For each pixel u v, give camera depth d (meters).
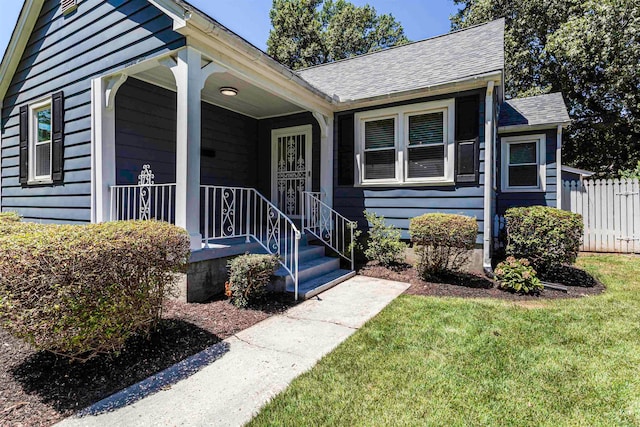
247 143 7.88
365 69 8.12
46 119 6.23
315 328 3.33
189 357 2.73
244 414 2.00
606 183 7.57
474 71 5.77
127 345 2.86
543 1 14.25
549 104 8.70
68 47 5.55
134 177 5.50
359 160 6.68
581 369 2.49
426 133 6.07
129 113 5.44
